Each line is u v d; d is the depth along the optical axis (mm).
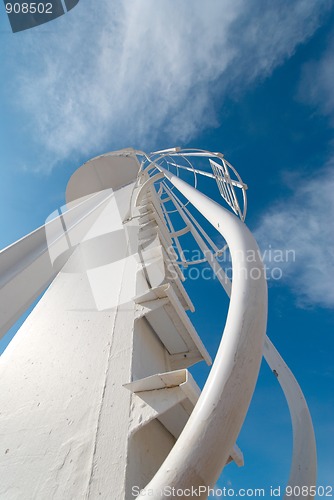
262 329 712
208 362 2080
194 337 1977
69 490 1257
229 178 2178
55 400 1703
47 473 1349
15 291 1994
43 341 2232
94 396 1633
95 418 1506
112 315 2199
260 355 680
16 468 1411
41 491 1290
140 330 1921
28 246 2457
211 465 535
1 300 1859
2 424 1650
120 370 1708
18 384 1910
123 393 1560
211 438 554
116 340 1927
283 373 1082
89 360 1884
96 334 2080
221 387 610
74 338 2131
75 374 1823
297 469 771
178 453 547
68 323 2326
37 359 2072
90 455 1351
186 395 1334
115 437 1373
